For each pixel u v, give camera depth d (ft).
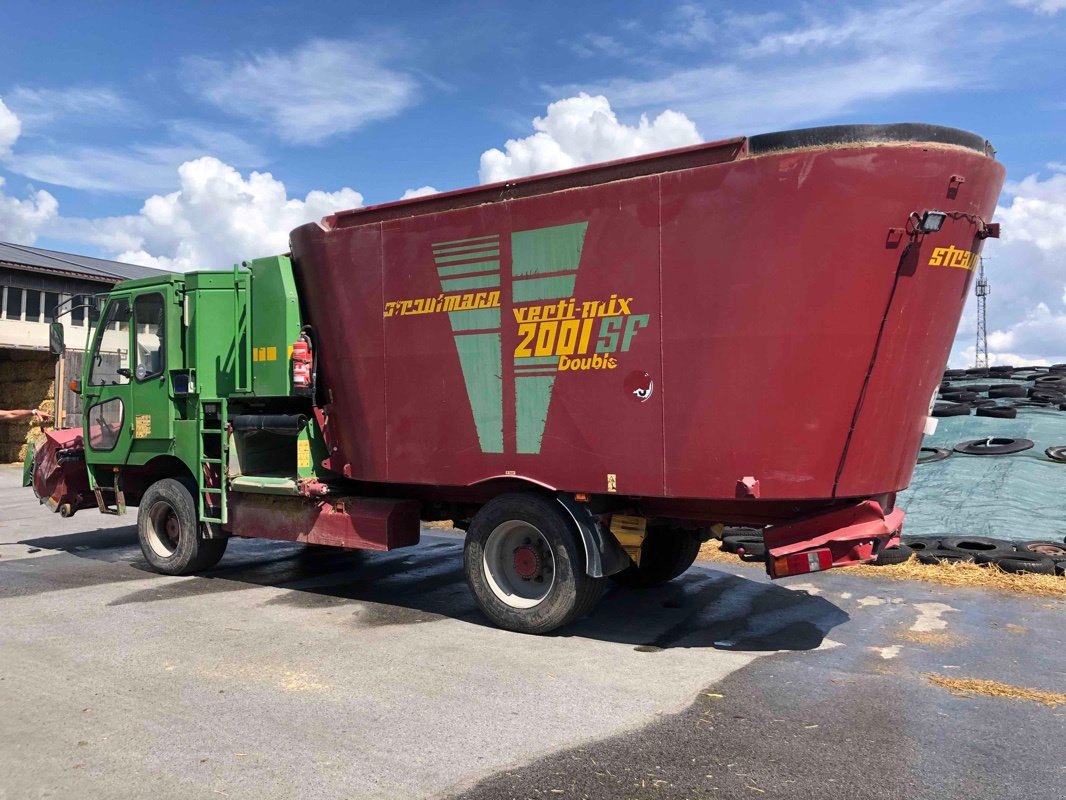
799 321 15.70
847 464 16.20
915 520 30.07
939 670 16.05
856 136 15.37
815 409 15.89
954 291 16.79
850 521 16.70
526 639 18.45
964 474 32.96
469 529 19.77
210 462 24.61
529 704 14.08
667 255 16.66
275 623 19.67
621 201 17.16
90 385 27.78
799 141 15.51
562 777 11.21
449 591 23.57
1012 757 11.94
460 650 17.46
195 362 24.53
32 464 32.14
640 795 10.73
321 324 22.47
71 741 12.31
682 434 16.65
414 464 20.56
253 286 23.75
